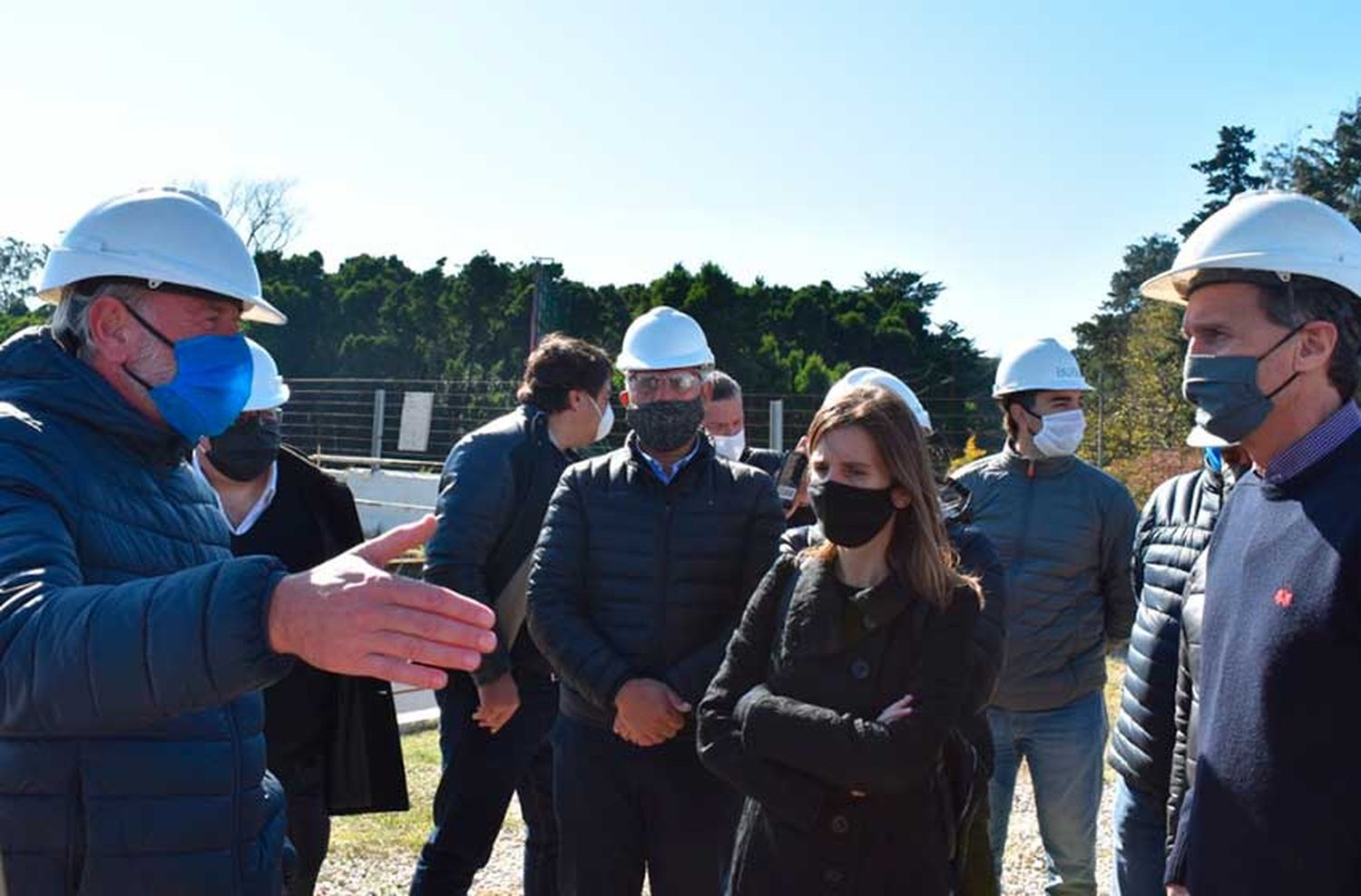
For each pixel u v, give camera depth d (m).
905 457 2.78
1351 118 33.16
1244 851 2.22
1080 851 4.71
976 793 2.87
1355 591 2.11
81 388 2.07
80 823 1.94
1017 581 4.71
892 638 2.78
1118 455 25.66
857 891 2.72
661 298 36.75
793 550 3.40
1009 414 4.91
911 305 39.16
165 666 1.57
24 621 1.65
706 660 3.80
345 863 5.62
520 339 40.88
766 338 34.41
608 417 4.95
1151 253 57.66
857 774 2.63
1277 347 2.35
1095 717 4.73
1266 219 2.39
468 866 4.51
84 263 2.10
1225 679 2.33
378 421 22.12
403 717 8.59
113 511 2.04
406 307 43.84
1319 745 2.13
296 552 4.00
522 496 4.50
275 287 43.69
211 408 2.17
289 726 3.84
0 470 1.88
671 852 3.80
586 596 3.95
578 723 3.92
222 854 2.10
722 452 5.91
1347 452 2.27
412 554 11.35
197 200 2.24
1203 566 2.89
